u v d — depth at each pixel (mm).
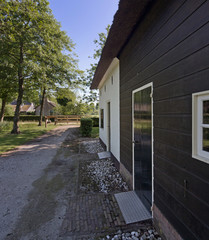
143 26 2154
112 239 1712
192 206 1187
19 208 2299
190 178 1211
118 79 3770
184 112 1283
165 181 1608
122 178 3387
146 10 1990
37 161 4641
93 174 3629
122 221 1986
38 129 12242
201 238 1088
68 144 7137
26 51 9609
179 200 1361
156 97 1797
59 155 5297
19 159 4836
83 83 15242
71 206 2336
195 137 1160
